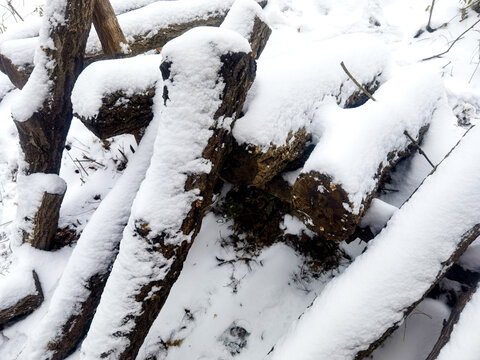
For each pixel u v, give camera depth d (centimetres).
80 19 200
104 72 177
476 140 162
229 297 226
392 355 192
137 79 191
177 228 158
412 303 154
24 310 252
